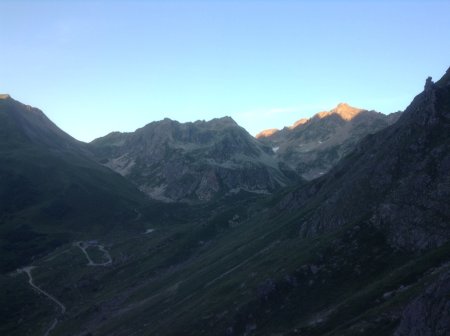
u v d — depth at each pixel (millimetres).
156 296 199000
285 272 130500
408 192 131125
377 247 123625
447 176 126062
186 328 132500
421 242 113875
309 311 112938
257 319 120938
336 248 130875
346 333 85125
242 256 191375
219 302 140625
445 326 68250
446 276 74625
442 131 148000
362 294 102312
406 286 97312
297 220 196125
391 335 78375
